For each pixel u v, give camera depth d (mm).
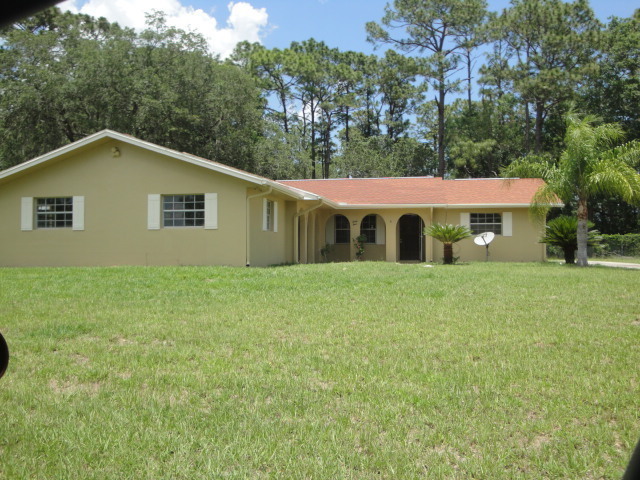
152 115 29016
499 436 3387
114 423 3596
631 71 35188
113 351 5484
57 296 8961
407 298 8836
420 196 21938
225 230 15414
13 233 16828
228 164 33875
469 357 5215
